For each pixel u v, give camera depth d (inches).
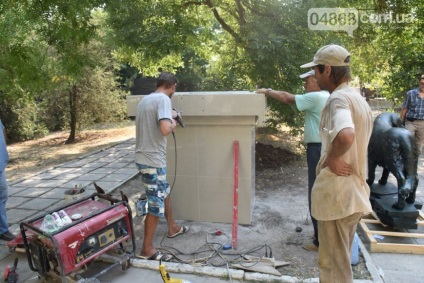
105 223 103.1
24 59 169.2
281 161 257.9
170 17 274.5
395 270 113.9
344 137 66.8
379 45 319.9
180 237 137.6
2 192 134.6
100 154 330.0
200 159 145.6
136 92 589.9
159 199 117.0
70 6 155.6
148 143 114.5
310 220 150.9
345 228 78.2
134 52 303.0
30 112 500.1
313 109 115.6
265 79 242.4
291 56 219.3
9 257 124.8
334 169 73.3
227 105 132.3
